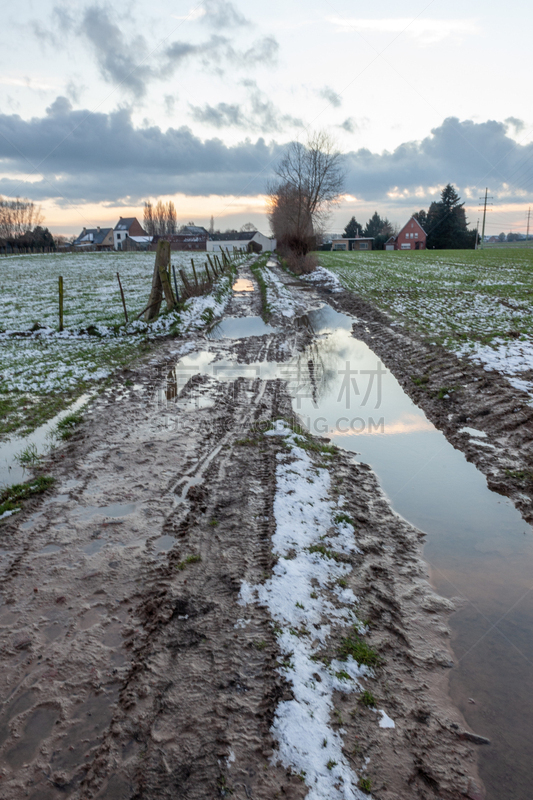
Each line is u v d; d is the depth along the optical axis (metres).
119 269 42.56
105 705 3.18
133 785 2.70
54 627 3.82
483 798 2.68
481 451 6.98
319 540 4.97
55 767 2.81
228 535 4.98
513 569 4.62
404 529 5.27
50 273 38.72
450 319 15.99
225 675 3.37
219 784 2.69
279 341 14.83
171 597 4.11
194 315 17.45
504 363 10.33
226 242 98.19
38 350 13.05
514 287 22.88
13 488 5.82
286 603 4.05
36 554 4.68
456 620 4.01
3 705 3.19
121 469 6.39
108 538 4.93
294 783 2.71
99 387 9.97
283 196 48.44
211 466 6.49
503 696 3.33
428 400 9.23
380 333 15.24
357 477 6.40
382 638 3.81
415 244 94.81
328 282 29.81
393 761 2.88
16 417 8.23
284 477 6.14
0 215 94.50
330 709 3.17
